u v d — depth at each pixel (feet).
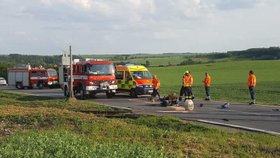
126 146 36.32
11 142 36.52
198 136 48.39
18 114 68.03
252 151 40.16
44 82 197.06
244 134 50.72
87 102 99.71
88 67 116.57
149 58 577.84
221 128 58.59
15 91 172.55
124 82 122.01
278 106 91.86
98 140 44.75
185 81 102.94
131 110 81.76
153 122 61.93
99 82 117.29
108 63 119.44
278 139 47.70
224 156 38.01
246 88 168.76
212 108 87.45
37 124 60.44
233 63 415.85
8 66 307.58
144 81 119.65
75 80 120.78
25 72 200.13
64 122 60.75
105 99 114.83
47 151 32.71
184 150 40.19
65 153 31.94
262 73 301.43
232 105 94.68
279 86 182.80
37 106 92.53
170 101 93.20
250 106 92.07
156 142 44.24
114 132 50.78
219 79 261.03
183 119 68.08
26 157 30.40
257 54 513.86
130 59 540.93
